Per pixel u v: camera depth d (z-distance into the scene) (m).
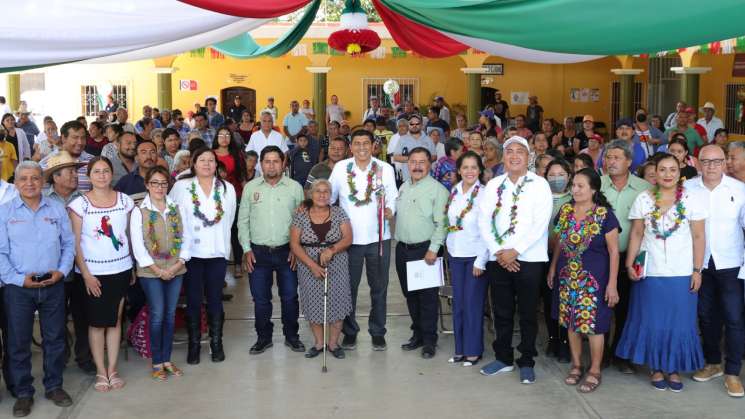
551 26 6.14
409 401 5.84
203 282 6.81
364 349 7.03
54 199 5.97
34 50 6.11
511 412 5.63
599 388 6.07
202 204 6.51
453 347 7.09
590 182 5.95
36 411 5.65
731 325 5.92
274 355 6.86
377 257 6.88
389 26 8.64
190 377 6.34
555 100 22.75
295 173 11.52
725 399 5.84
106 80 22.08
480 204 6.27
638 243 6.06
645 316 6.03
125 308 7.02
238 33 8.16
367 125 14.65
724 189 5.98
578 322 5.98
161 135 9.93
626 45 6.24
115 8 6.02
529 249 6.10
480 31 6.73
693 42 6.11
